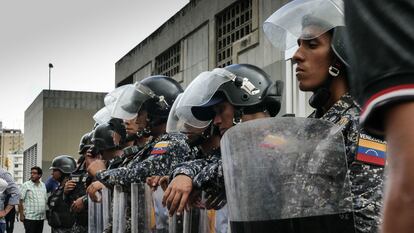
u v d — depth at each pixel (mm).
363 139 1628
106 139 5418
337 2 1806
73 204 5848
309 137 1521
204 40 10906
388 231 647
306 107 6266
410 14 653
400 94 641
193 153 3570
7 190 8594
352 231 1496
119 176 3701
